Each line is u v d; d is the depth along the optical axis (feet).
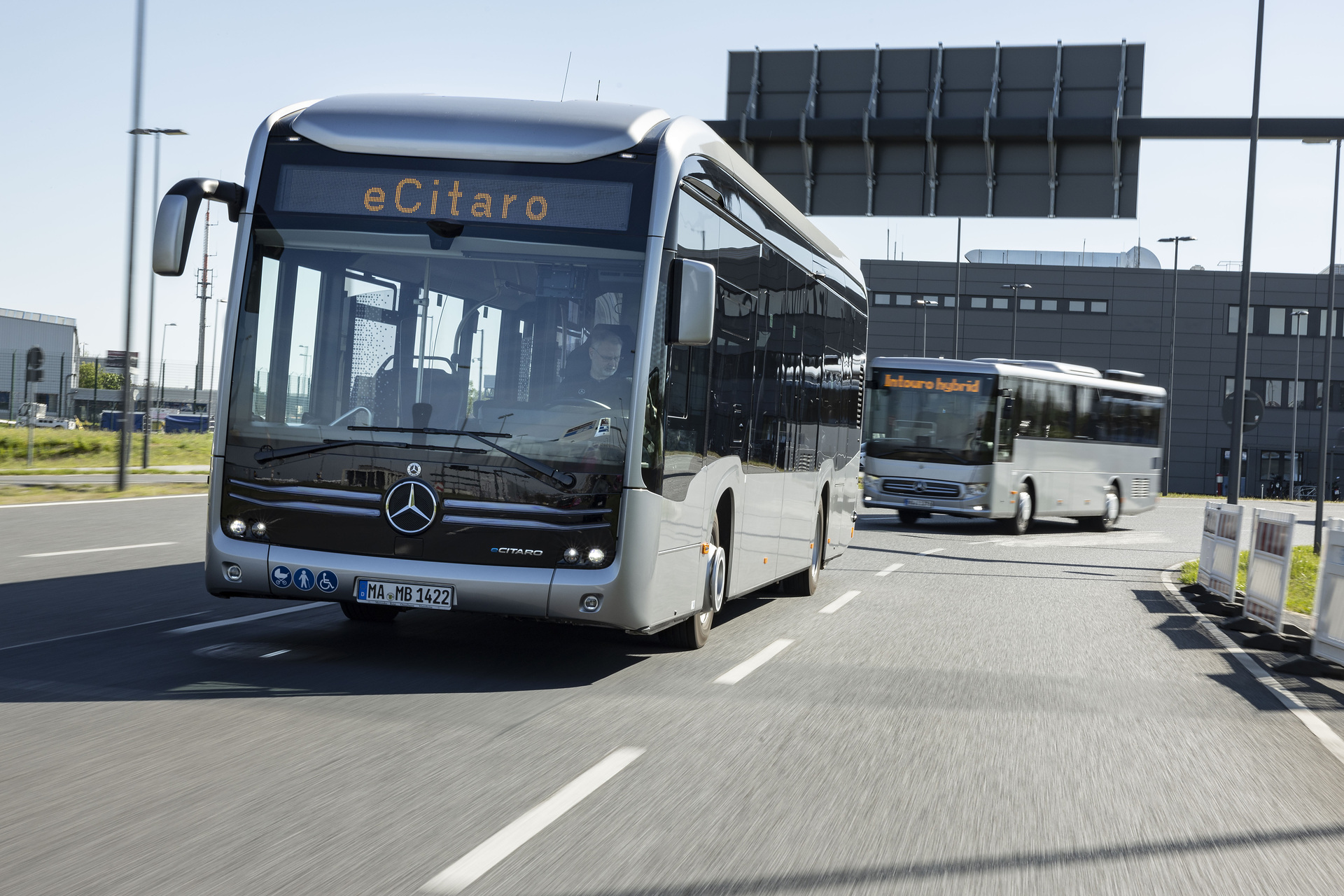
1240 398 78.59
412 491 26.25
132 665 26.37
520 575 26.13
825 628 38.50
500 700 24.89
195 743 20.10
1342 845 17.85
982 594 50.93
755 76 63.36
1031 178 61.57
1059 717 26.45
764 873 15.19
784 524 39.60
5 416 289.94
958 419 91.56
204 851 14.85
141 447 154.51
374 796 17.61
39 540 53.52
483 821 16.69
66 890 13.38
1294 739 25.44
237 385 27.12
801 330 39.99
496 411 26.53
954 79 61.62
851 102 62.49
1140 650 37.65
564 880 14.53
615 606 26.35
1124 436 108.78
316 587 26.53
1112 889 15.37
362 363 26.86
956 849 16.69
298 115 27.91
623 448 26.43
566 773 19.51
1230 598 49.65
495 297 26.84
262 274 27.25
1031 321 281.95
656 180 26.99
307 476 26.68
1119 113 60.08
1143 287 279.28
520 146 27.12
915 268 284.20
